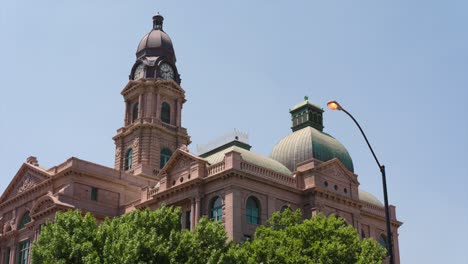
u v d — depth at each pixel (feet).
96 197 273.54
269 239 177.99
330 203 242.17
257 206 223.10
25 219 287.28
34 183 289.94
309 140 261.65
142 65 350.64
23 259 270.26
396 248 286.05
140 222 169.99
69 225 169.78
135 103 345.92
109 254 155.84
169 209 174.60
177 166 241.55
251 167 225.15
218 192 220.84
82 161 273.95
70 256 158.61
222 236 169.27
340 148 271.28
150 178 307.78
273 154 272.10
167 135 336.08
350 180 255.91
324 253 175.32
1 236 287.89
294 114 284.00
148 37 360.69
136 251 152.66
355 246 183.62
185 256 160.66
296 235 185.26
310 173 241.76
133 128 331.36
